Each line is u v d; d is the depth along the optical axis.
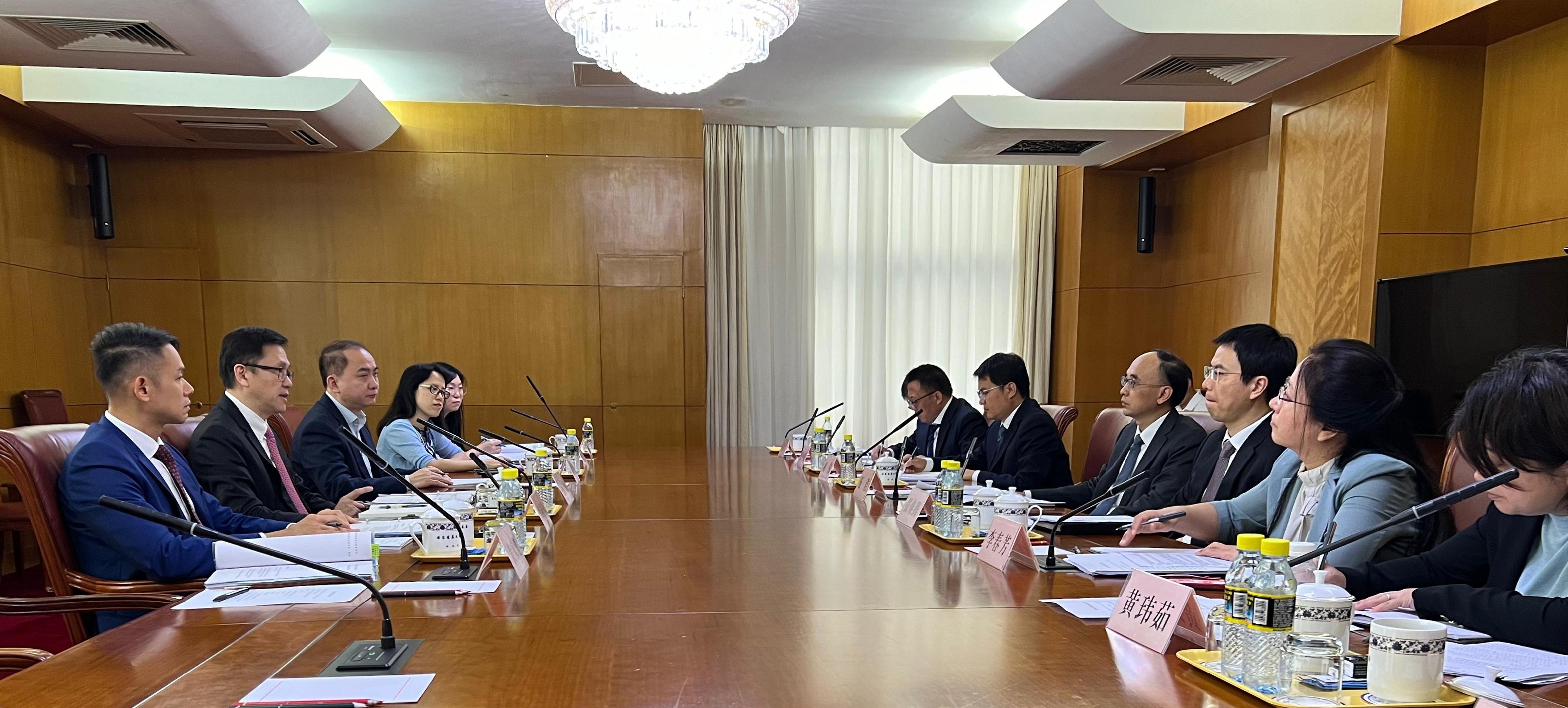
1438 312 3.57
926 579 1.77
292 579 1.71
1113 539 2.22
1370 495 1.80
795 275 6.84
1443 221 3.82
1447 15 3.48
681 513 2.62
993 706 1.09
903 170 6.95
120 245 5.67
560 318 6.05
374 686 1.15
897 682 1.18
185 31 3.51
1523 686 1.15
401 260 5.91
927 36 4.76
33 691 1.13
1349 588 1.66
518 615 1.49
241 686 1.15
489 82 5.52
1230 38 3.62
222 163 5.73
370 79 5.43
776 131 6.77
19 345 4.98
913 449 4.28
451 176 5.94
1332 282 4.14
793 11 3.80
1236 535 2.19
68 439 2.28
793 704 1.10
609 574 1.80
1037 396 6.98
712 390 6.76
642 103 6.00
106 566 2.07
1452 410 3.51
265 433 2.93
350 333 5.88
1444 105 3.78
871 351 6.96
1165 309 6.56
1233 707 1.09
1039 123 5.20
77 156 5.54
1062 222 6.90
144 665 1.23
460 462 3.75
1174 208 6.46
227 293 5.77
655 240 6.10
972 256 7.06
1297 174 4.39
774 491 3.11
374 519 2.41
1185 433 2.87
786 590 1.67
